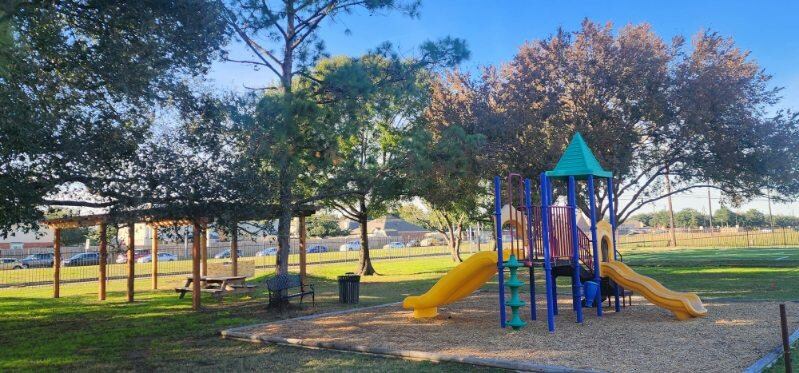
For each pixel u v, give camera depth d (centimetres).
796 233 6084
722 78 1836
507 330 946
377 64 1305
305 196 1467
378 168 1441
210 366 740
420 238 8769
